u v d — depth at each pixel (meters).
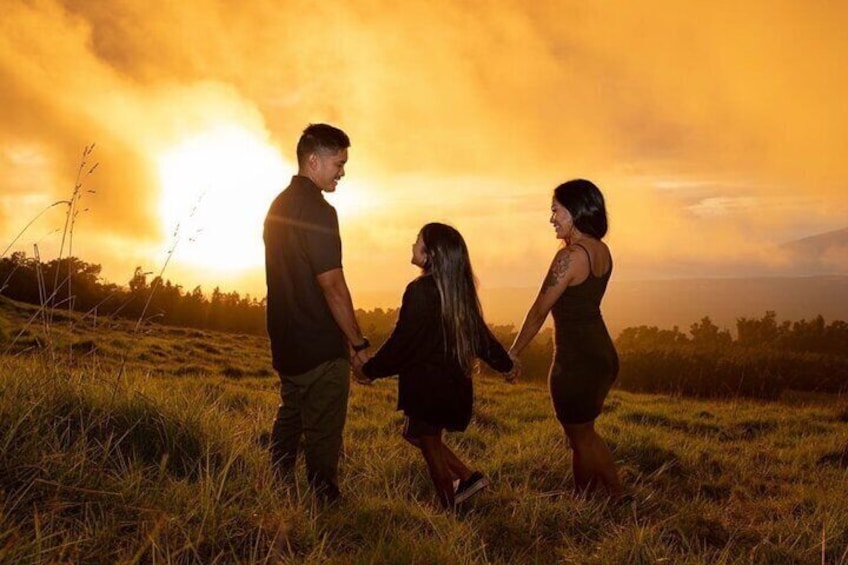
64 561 2.89
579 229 5.18
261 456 4.50
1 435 3.58
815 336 154.50
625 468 6.40
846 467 7.86
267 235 4.43
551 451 6.34
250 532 3.45
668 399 16.19
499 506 4.81
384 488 4.95
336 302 4.26
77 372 4.58
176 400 4.86
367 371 4.46
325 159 4.37
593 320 5.12
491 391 15.43
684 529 4.69
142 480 3.65
